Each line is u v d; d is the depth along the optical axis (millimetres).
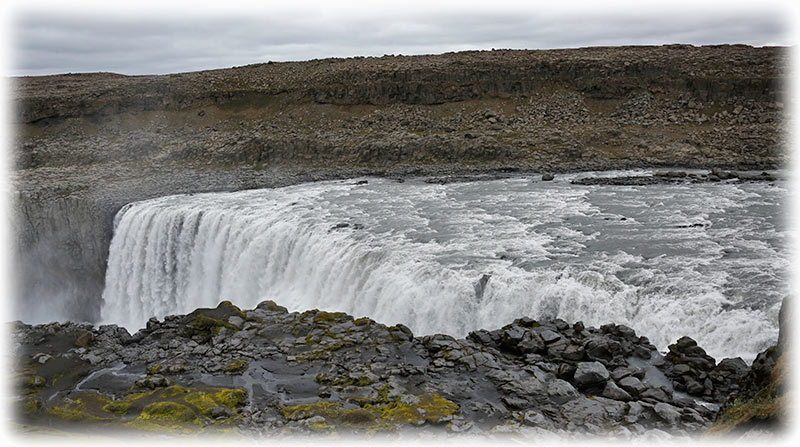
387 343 29578
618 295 32438
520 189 65000
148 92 114500
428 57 128250
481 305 35406
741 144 78812
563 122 95000
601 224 47094
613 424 21375
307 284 47031
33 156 94625
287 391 25469
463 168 79688
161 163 91500
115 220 64625
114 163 93500
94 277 66250
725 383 24188
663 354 28172
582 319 32500
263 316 33625
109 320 64125
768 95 90188
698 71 97000
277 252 50250
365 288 40875
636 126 89938
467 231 47062
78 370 28453
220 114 111375
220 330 31766
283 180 77625
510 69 105000
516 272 36188
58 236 67312
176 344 30875
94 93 112500
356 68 115562
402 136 90438
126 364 29141
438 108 103188
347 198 64125
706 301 30375
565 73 103562
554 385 24328
